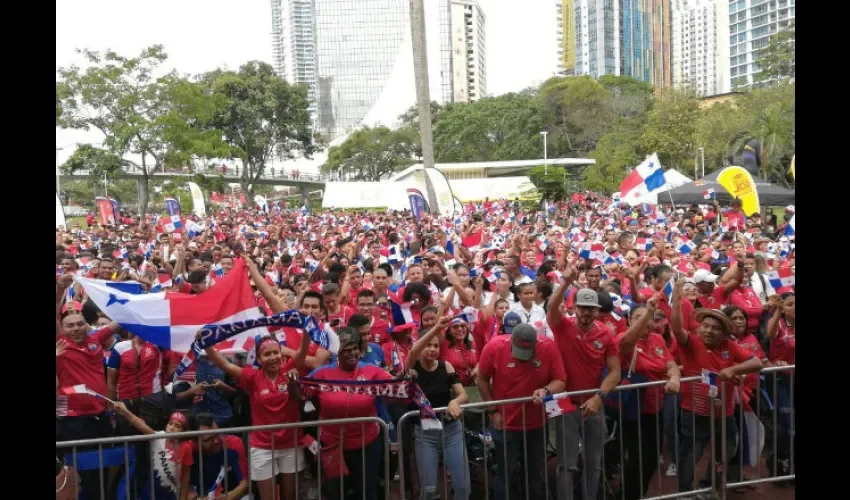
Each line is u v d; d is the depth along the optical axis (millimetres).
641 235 17438
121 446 6520
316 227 30016
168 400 7219
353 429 6141
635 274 9414
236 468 6355
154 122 38594
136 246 17953
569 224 29922
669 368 6895
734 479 7266
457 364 7859
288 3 158500
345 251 16547
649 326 7285
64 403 6535
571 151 80438
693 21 144750
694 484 6898
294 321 6246
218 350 7234
